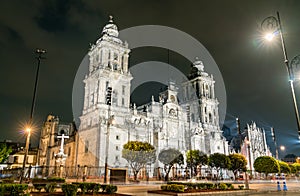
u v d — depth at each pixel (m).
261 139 118.75
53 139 102.50
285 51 22.20
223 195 23.14
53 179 27.73
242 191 26.02
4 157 62.91
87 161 69.00
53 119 106.88
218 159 70.69
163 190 24.34
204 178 67.25
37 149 106.62
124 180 45.19
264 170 66.88
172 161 62.78
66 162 80.12
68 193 16.59
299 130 20.33
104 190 20.50
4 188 14.46
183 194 20.94
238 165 71.50
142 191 26.14
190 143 84.19
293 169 83.12
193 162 68.50
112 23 89.69
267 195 23.59
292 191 29.59
